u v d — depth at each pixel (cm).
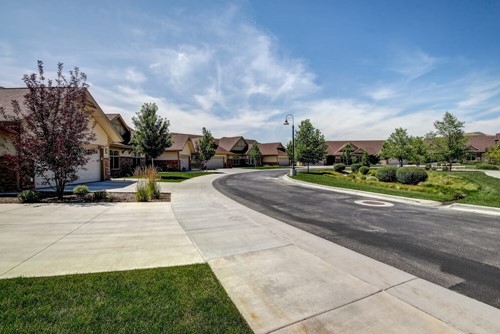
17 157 991
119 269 392
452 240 561
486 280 375
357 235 597
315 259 444
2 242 516
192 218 739
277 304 301
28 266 400
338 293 329
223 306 294
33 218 722
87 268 395
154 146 2305
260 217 769
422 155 3338
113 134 1984
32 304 292
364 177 2312
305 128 3069
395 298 319
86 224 662
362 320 272
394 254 477
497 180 1677
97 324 258
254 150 5469
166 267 400
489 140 5556
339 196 1215
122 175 2478
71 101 1042
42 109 991
